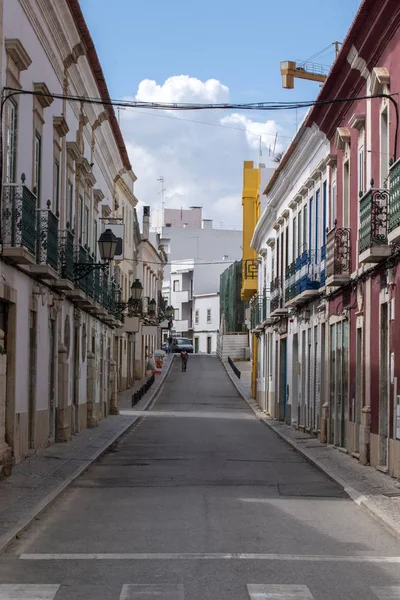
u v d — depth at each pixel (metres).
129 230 50.00
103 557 8.88
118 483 14.75
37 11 17.38
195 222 111.44
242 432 27.20
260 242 42.09
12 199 14.68
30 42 16.97
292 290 27.84
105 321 31.55
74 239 23.45
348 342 19.95
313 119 23.62
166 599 7.23
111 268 33.69
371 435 16.95
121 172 37.72
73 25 20.27
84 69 23.56
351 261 19.61
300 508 12.17
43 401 19.33
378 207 15.19
